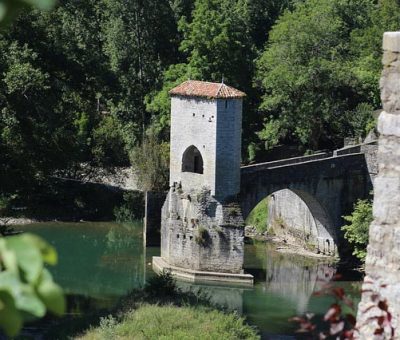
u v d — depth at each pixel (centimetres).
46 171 9262
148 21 15000
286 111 13112
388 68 1892
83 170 13825
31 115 8988
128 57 14875
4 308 796
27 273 804
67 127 9975
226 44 13600
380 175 1906
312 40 13375
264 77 13525
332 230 11500
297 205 12031
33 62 9569
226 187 10562
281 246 12044
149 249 11712
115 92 11256
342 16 15038
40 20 9694
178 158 10744
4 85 8838
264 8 15888
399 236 1861
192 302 8075
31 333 7238
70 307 8875
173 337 6900
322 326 8025
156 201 11894
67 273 10388
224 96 10412
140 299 8088
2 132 8850
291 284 10194
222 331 7281
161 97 13712
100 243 11981
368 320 1720
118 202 13612
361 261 11169
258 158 13812
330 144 13550
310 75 12838
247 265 11100
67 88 10219
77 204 13375
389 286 1862
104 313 7706
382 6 14988
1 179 8856
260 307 9238
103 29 15038
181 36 15250
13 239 822
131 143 14300
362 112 13038
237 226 10494
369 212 10875
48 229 12600
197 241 10556
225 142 10494
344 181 11438
